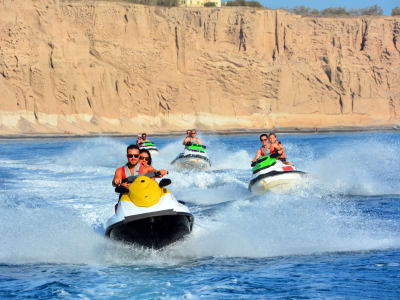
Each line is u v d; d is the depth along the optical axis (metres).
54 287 22.06
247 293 20.69
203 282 22.42
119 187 28.52
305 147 137.38
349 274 23.22
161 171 29.66
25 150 152.12
